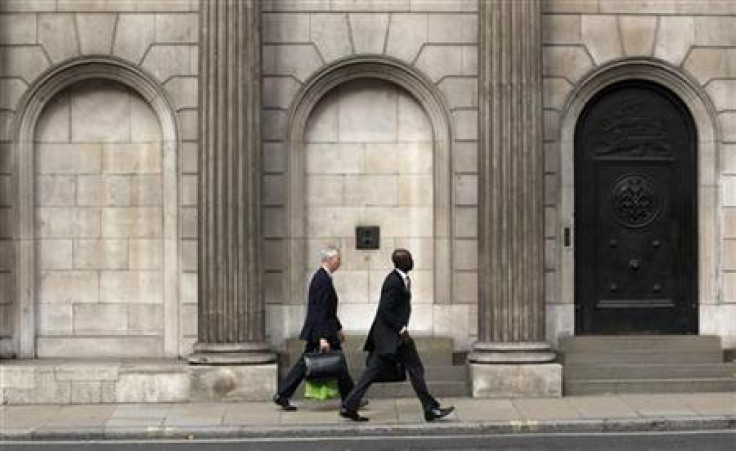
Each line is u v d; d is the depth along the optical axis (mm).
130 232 15539
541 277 14898
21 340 15367
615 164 15773
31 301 15398
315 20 15445
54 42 15320
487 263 14867
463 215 15438
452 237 15453
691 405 13984
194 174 15336
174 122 15359
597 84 15648
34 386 14648
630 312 15758
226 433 12664
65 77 15367
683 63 15641
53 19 15328
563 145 15578
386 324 12898
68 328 15516
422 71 15438
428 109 15531
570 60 15562
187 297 15367
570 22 15570
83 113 15531
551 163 15523
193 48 15359
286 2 15445
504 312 14750
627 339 15547
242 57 14820
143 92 15406
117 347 15492
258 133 14961
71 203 15516
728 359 15555
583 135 15750
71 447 12070
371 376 13008
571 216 15617
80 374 14672
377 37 15461
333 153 15633
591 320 15719
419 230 15625
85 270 15531
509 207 14781
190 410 13992
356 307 15609
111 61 15289
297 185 15469
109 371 14680
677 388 15062
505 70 14805
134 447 12023
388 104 15680
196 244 15305
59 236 15523
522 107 14820
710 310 15695
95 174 15539
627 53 15586
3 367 14672
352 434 12695
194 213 15328
